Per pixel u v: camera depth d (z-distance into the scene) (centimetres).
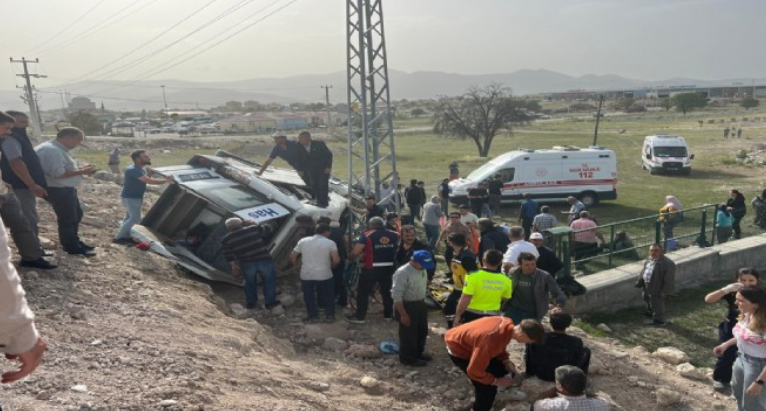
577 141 5897
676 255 1255
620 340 918
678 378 732
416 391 628
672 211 1405
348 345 767
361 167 3875
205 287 848
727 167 3344
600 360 754
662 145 3100
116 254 832
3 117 587
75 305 603
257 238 862
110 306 632
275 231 1036
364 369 680
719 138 5462
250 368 552
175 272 862
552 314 586
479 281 645
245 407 453
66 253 765
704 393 691
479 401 567
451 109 4897
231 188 1063
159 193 1579
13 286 161
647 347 893
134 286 717
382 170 3719
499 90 4856
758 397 531
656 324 985
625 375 720
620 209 2105
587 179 2125
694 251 1283
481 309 645
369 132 1363
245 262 862
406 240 841
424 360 716
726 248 1326
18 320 163
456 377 678
